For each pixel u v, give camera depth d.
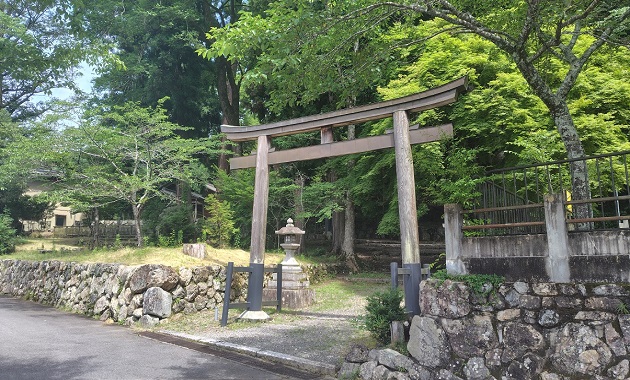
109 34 21.89
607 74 9.46
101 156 13.78
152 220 19.98
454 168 7.67
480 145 10.89
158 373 5.66
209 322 9.01
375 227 21.23
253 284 9.19
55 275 13.14
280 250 16.48
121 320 9.62
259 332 7.99
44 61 7.62
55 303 12.45
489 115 9.97
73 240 23.61
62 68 7.91
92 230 20.33
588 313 4.35
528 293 4.73
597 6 6.65
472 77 10.24
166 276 9.62
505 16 6.98
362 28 7.21
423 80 11.12
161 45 22.75
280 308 10.02
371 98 15.62
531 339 4.57
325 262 15.81
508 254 5.01
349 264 16.36
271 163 9.52
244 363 6.23
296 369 5.98
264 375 5.67
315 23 6.62
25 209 24.61
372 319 5.91
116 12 21.27
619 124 9.77
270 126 9.57
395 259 17.95
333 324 8.57
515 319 4.72
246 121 25.12
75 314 10.98
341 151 8.59
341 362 5.88
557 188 8.47
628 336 4.09
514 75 9.62
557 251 4.69
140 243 13.96
